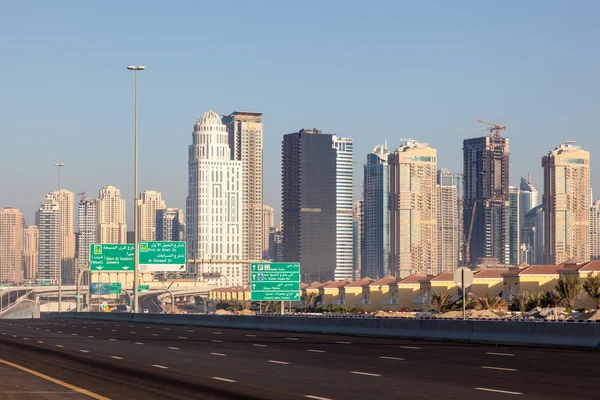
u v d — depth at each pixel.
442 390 28.03
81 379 32.31
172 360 41.06
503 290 185.38
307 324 78.56
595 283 139.75
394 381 30.84
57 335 69.31
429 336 61.66
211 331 78.19
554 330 51.00
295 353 45.62
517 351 45.62
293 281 129.38
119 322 113.06
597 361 38.59
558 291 156.38
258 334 71.06
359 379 31.64
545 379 31.06
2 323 107.25
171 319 106.06
